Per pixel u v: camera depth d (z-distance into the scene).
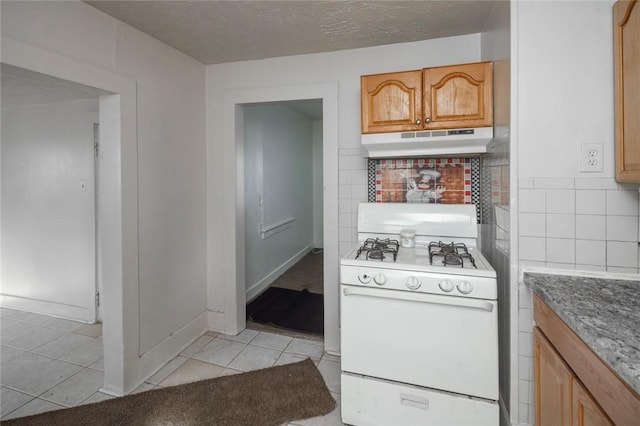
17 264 2.99
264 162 3.66
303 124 4.99
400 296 1.49
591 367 0.87
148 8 1.70
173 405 1.76
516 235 1.41
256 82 2.46
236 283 2.59
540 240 1.39
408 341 1.50
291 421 1.66
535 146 1.38
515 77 1.38
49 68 1.46
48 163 2.83
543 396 1.22
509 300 1.45
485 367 1.40
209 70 2.56
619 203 1.30
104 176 1.85
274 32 2.00
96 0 1.61
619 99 1.22
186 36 2.04
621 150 1.22
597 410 0.83
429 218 2.00
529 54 1.36
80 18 1.61
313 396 1.83
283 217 4.26
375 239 2.05
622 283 1.25
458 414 1.43
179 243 2.32
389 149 1.91
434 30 1.97
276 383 1.95
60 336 2.53
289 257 4.48
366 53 2.22
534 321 1.33
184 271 2.38
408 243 1.92
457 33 2.01
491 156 1.79
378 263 1.55
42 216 2.88
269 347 2.40
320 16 1.80
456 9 1.73
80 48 1.61
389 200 2.23
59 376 2.02
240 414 1.69
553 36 1.34
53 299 2.89
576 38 1.32
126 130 1.85
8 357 2.23
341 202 2.31
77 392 1.87
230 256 2.57
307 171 5.21
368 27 1.93
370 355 1.56
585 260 1.35
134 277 1.92
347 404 1.59
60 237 2.83
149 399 1.81
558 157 1.36
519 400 1.43
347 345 1.59
